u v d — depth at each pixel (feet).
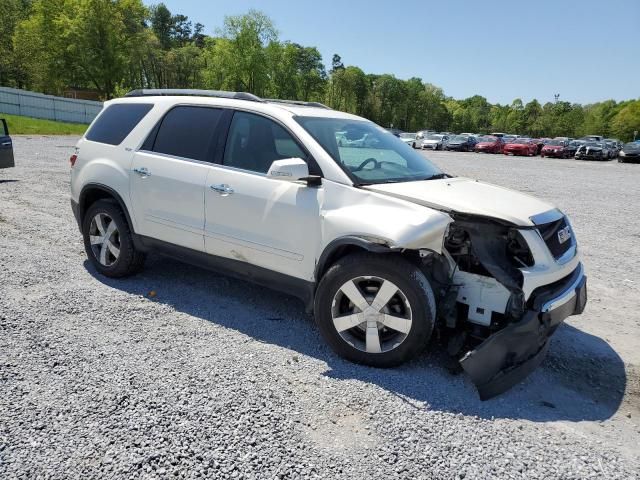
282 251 12.41
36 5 196.85
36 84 192.13
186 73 288.30
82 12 184.85
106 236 16.22
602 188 52.95
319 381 10.66
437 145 158.92
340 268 11.25
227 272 13.89
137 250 15.78
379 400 10.03
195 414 9.16
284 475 7.74
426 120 417.08
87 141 16.90
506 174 67.72
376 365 11.33
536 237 10.76
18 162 46.42
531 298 10.67
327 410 9.59
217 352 11.74
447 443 8.78
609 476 8.17
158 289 15.70
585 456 8.66
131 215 15.37
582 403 10.55
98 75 195.00
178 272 17.40
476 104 498.28
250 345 12.24
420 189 11.98
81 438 8.32
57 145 70.64
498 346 10.23
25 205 27.04
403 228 10.34
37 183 34.58
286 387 10.32
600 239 26.91
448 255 11.18
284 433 8.79
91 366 10.69
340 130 13.80
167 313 13.91
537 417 9.85
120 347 11.66
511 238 10.95
